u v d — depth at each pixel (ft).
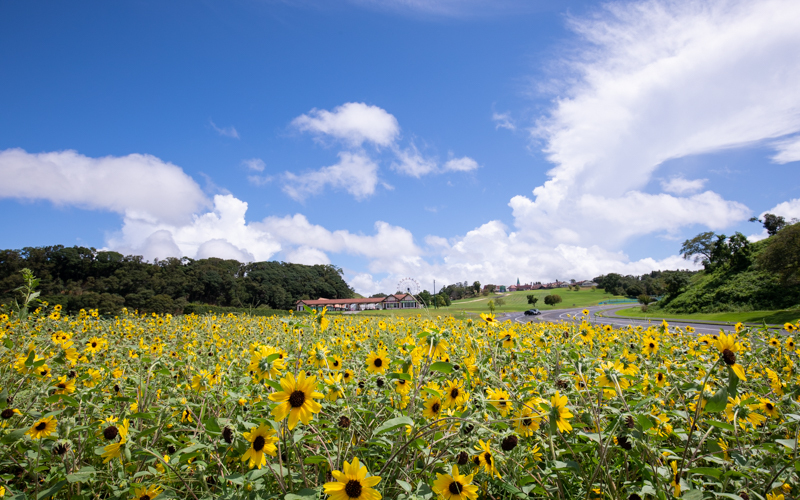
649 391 9.88
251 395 9.26
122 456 7.08
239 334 23.79
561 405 6.77
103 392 10.26
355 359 12.65
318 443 7.84
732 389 5.99
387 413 9.12
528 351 13.78
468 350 12.55
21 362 10.03
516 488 6.65
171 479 6.97
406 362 8.59
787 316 93.76
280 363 7.99
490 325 14.73
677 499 5.87
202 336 22.63
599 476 7.39
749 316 108.27
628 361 11.47
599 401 8.13
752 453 7.63
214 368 11.19
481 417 8.01
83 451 8.09
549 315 165.58
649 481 6.70
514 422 7.53
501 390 8.98
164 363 11.64
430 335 8.33
